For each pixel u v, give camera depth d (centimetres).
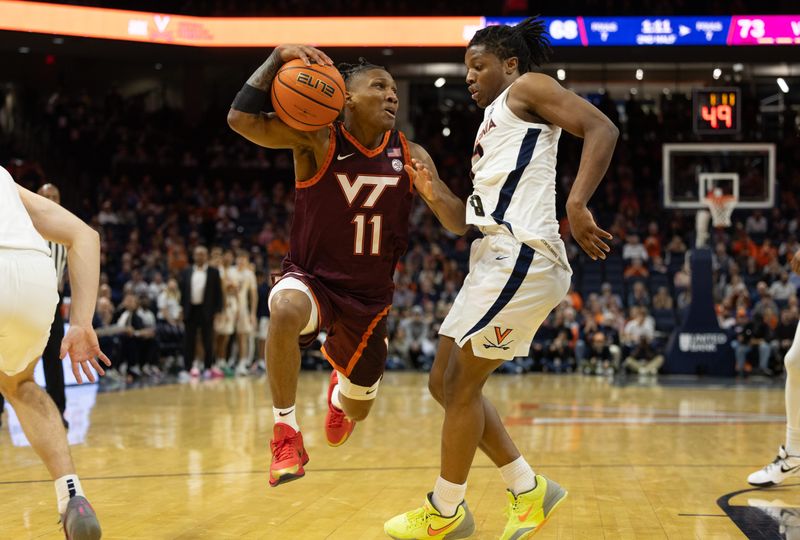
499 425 311
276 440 302
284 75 301
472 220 304
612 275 1670
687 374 1277
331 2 1798
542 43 321
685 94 2138
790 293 1483
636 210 1875
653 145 2036
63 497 263
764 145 1402
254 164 2022
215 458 509
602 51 1727
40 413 273
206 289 1190
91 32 1653
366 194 323
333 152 321
